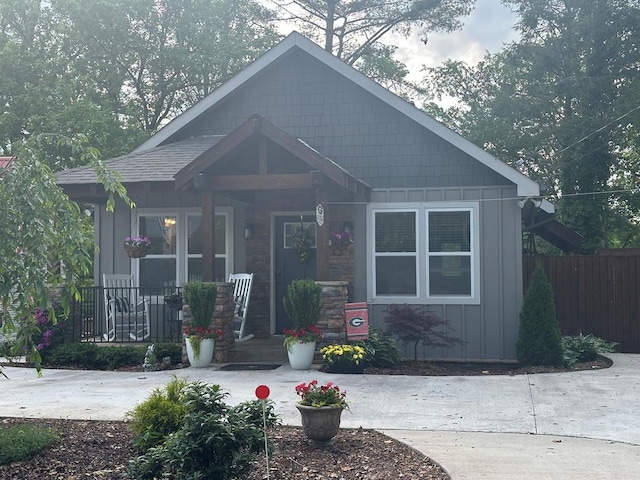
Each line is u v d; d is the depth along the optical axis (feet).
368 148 47.03
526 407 29.58
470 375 38.04
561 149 80.07
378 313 46.11
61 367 41.42
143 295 47.47
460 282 45.42
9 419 27.32
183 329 40.93
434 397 31.53
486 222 45.32
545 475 20.58
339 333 39.68
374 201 46.57
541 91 81.20
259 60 48.19
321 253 40.14
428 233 45.91
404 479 20.03
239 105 49.90
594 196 75.51
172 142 50.98
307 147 39.17
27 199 21.09
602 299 52.21
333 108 47.83
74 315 44.32
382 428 26.16
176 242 49.03
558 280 52.75
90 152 24.00
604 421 27.30
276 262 48.98
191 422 18.38
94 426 26.18
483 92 93.91
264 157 39.96
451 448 23.35
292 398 31.01
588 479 20.25
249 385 34.22
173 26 91.91
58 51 90.48
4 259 20.88
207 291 40.14
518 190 44.32
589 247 74.23
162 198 49.16
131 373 38.88
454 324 45.29
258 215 48.55
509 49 82.79
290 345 38.73
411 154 46.44
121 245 49.47
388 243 46.34
